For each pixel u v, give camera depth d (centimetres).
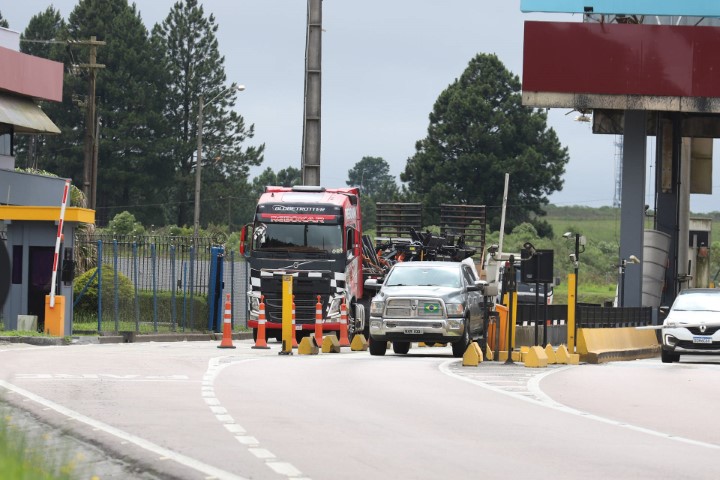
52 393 5803
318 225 12862
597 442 4566
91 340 11575
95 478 3250
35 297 11675
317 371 7975
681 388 7494
